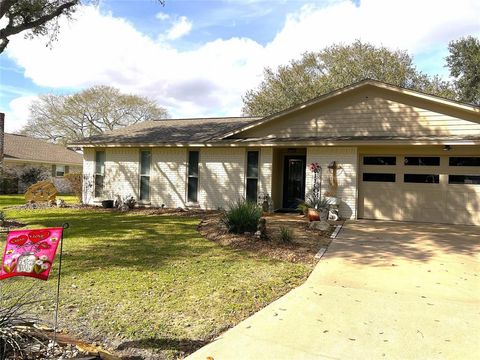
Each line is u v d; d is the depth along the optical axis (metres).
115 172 17.11
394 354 3.66
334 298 5.21
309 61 33.28
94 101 39.09
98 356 3.20
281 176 15.77
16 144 30.27
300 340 3.94
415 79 31.44
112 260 7.03
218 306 4.80
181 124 19.20
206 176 15.55
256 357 3.57
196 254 7.56
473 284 5.91
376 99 13.27
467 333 4.13
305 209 12.91
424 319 4.52
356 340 3.95
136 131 18.42
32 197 17.88
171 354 3.61
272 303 5.00
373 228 11.02
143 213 14.54
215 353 3.63
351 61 30.98
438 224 12.20
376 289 5.64
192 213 14.35
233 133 14.77
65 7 14.69
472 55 30.16
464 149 12.20
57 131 39.69
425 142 11.80
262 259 7.23
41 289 5.18
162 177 16.30
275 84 32.59
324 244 8.65
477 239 9.51
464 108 11.84
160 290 5.34
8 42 14.59
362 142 12.49
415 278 6.20
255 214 9.60
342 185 13.29
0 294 4.67
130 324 4.21
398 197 12.99
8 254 3.35
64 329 4.03
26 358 3.00
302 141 13.30
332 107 13.80
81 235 9.66
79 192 19.23
